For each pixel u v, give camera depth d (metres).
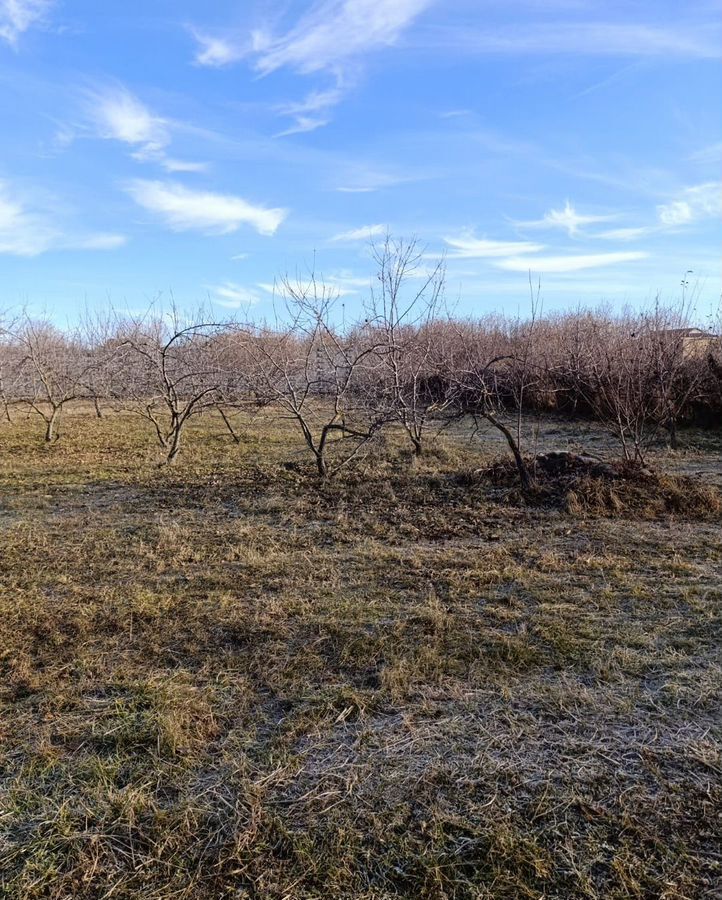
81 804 2.31
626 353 10.48
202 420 14.81
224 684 3.11
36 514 6.44
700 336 12.42
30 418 15.45
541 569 4.61
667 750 2.55
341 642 3.49
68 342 16.98
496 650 3.37
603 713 2.81
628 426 8.12
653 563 4.64
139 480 7.97
